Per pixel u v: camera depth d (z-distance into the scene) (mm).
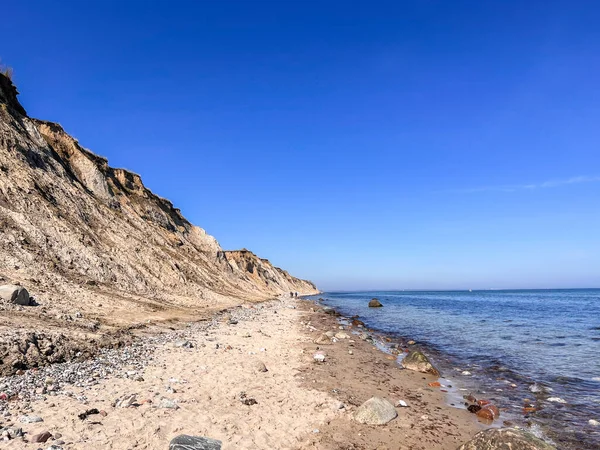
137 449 6969
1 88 34000
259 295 67188
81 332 14836
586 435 9555
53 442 6801
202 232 71000
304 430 8875
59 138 42156
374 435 8984
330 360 17141
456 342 24391
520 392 13383
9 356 10773
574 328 31719
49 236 25234
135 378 11266
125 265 30328
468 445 7934
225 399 10344
